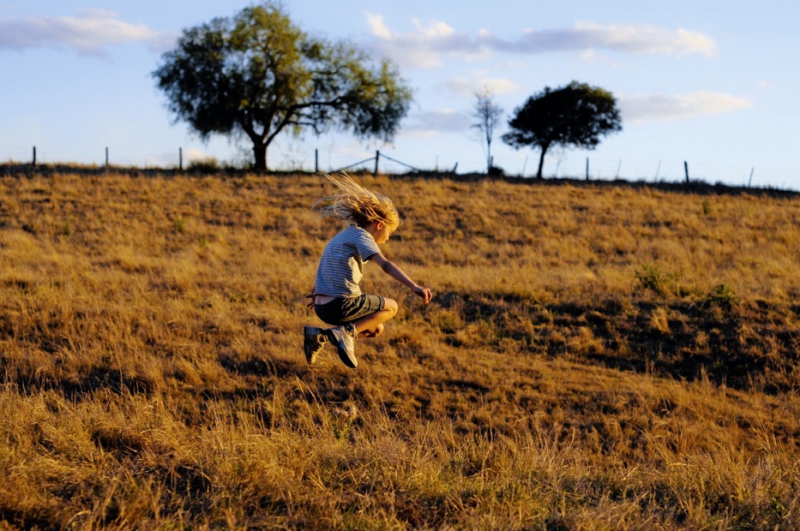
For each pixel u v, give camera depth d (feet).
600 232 71.82
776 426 26.76
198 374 28.37
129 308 37.09
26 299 37.81
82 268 49.03
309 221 76.07
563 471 16.52
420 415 25.99
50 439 16.40
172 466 14.82
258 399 26.22
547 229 73.10
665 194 100.53
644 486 15.79
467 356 33.47
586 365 33.88
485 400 27.84
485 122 159.22
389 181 103.81
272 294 42.98
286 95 130.11
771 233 72.54
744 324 38.06
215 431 17.63
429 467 15.42
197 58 124.57
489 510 13.24
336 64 132.87
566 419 26.35
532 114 177.99
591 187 105.29
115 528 11.66
